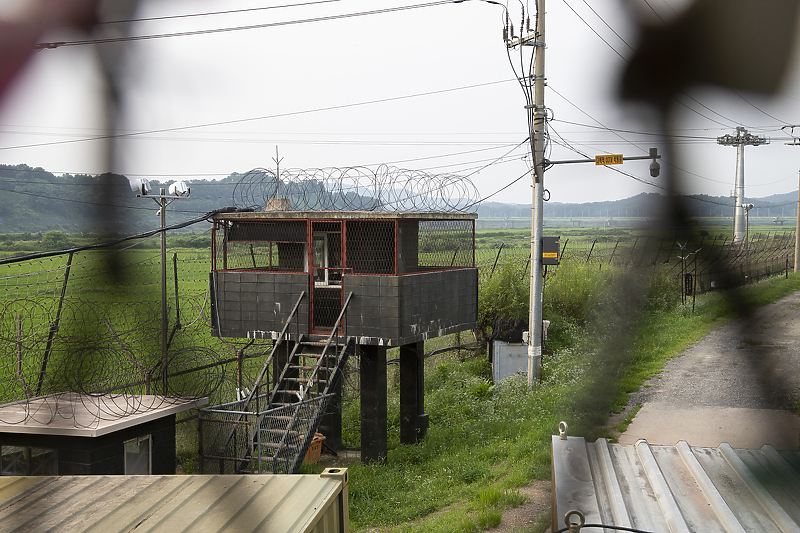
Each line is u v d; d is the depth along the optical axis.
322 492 5.65
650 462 7.93
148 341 13.94
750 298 20.98
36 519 5.26
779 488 6.85
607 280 21.67
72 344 11.76
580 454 8.09
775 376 12.95
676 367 14.48
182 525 5.07
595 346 18.25
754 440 9.33
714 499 6.64
